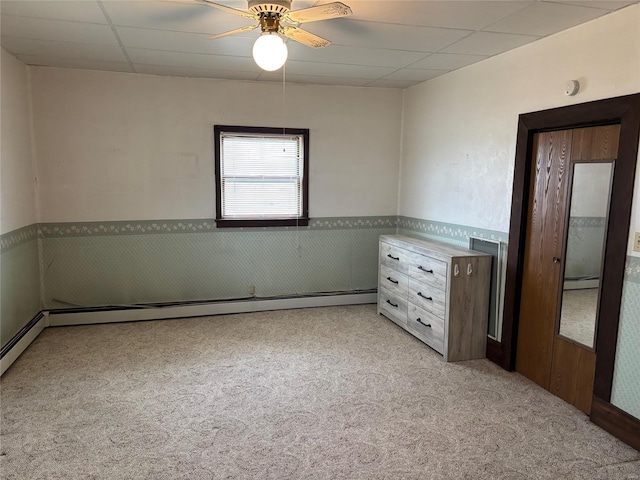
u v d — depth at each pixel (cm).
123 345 391
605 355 266
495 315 367
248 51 353
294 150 492
